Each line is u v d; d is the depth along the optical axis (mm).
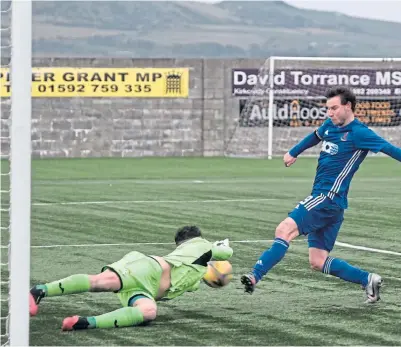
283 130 61344
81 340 14133
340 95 16656
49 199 35125
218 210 31953
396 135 62000
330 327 15141
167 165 53219
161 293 15398
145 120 60094
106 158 59094
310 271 20375
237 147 61188
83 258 22125
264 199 35594
